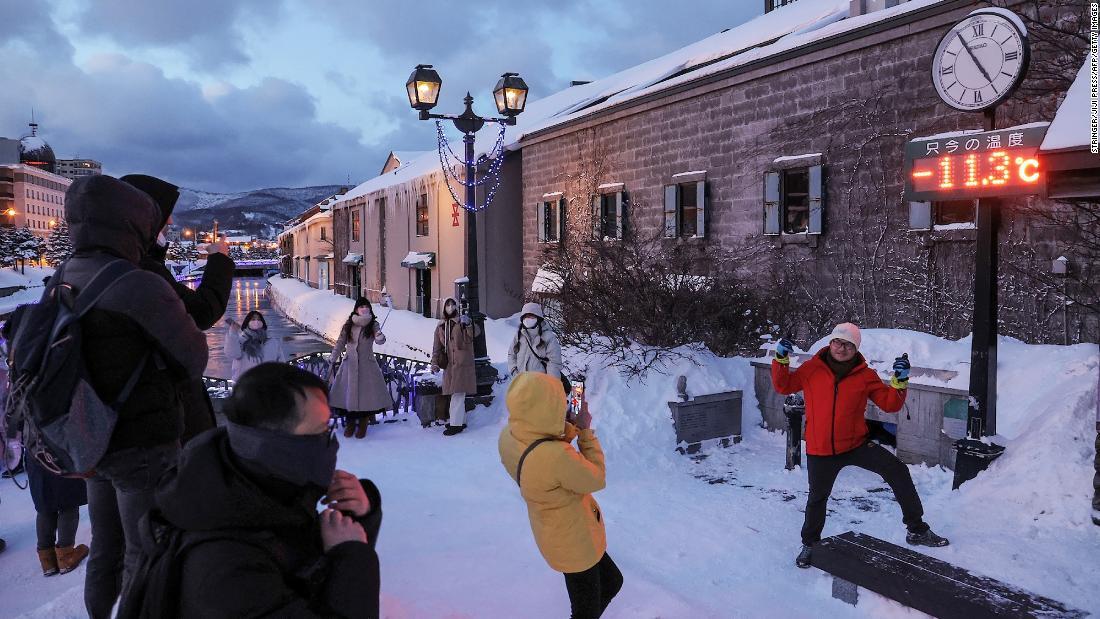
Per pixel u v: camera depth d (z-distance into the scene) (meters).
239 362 8.83
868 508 5.88
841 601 4.22
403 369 10.48
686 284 10.05
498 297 23.23
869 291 11.48
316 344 28.97
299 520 1.46
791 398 6.97
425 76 10.05
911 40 10.78
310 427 1.47
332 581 1.47
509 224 23.28
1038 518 5.02
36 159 183.00
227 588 1.32
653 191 16.50
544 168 21.25
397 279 31.17
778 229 12.96
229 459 1.40
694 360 8.64
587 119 18.64
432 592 4.23
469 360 8.74
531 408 3.32
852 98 11.69
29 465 4.61
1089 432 5.60
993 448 5.94
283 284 67.06
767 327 10.96
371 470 7.18
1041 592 3.96
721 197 14.48
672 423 7.94
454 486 6.57
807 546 4.77
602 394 8.36
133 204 2.67
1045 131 5.70
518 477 3.36
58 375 2.26
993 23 6.12
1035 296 9.39
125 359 2.41
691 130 15.27
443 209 25.62
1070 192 5.23
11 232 69.69
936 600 3.69
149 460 2.49
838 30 11.62
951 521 5.21
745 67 13.49
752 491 6.47
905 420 7.03
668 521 5.66
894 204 11.08
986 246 6.12
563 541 3.33
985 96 6.20
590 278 10.55
